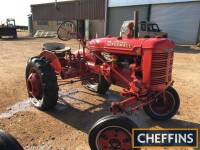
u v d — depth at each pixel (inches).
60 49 216.4
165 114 176.9
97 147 127.1
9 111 188.2
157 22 791.7
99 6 922.1
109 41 169.2
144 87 147.1
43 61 185.2
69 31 185.3
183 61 445.4
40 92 191.3
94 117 180.7
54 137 152.6
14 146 100.8
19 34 1222.3
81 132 159.3
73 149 140.9
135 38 157.6
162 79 149.9
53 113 186.2
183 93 243.4
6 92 232.8
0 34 889.5
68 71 197.3
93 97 221.8
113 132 124.3
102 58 179.3
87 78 208.8
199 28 709.9
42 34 1086.4
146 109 177.3
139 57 152.3
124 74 163.2
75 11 1022.4
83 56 198.7
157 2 772.0
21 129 160.7
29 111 188.5
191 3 710.5
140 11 821.2
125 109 144.9
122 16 868.6
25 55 479.5
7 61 405.7
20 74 308.7
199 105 210.2
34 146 142.6
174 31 760.3
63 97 220.5
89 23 972.6
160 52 143.8
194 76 321.4
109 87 240.7
